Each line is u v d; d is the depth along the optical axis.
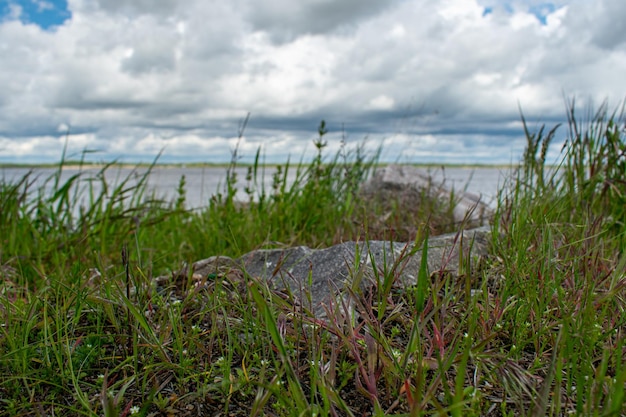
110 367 2.36
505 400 1.97
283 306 2.48
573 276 2.80
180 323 2.49
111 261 4.50
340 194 6.08
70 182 5.23
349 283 2.75
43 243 4.70
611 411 1.54
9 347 2.40
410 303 2.60
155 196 6.38
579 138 4.71
